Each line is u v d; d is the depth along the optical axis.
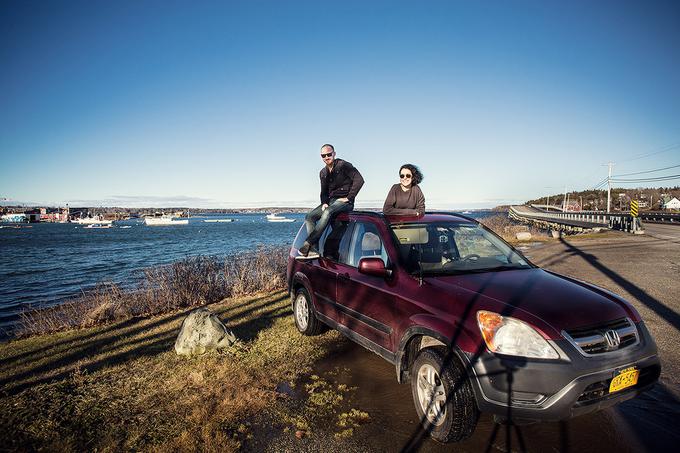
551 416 2.65
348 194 5.77
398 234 4.29
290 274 6.28
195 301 9.13
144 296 8.86
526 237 23.05
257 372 4.53
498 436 3.18
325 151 5.82
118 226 152.75
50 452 3.14
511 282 3.49
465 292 3.28
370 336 4.10
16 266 26.52
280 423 3.47
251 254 11.75
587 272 10.73
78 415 3.68
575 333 2.82
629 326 3.03
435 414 3.18
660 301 7.32
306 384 4.23
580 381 2.66
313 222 6.08
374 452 3.02
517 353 2.76
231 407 3.72
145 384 4.31
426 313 3.33
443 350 3.15
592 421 3.39
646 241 20.02
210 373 4.54
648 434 3.19
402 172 5.64
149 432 3.38
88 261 28.48
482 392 2.77
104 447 3.19
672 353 4.84
